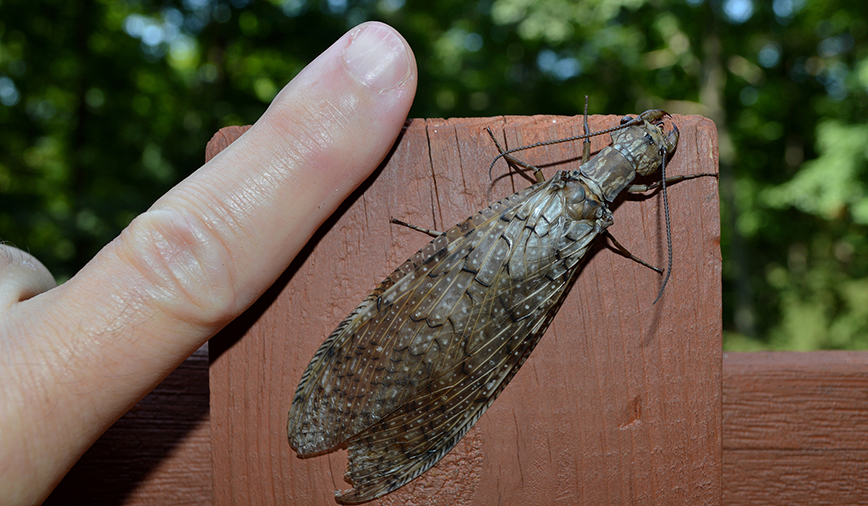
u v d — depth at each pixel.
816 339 1.04
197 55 1.32
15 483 0.16
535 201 0.19
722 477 0.18
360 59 0.17
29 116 1.17
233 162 0.17
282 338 0.18
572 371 0.18
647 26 1.74
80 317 0.16
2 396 0.16
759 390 0.18
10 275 0.17
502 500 0.18
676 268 0.18
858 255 1.42
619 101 1.84
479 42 1.83
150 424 0.18
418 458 0.18
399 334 0.18
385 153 0.18
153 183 1.08
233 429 0.18
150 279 0.16
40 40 1.12
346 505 0.18
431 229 0.18
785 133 1.85
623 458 0.18
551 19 1.60
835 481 0.18
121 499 0.18
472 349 0.18
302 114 0.17
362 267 0.18
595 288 0.18
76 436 0.16
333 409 0.18
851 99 1.47
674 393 0.18
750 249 1.81
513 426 0.18
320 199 0.17
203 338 0.17
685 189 0.18
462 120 0.18
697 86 1.81
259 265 0.17
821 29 1.70
